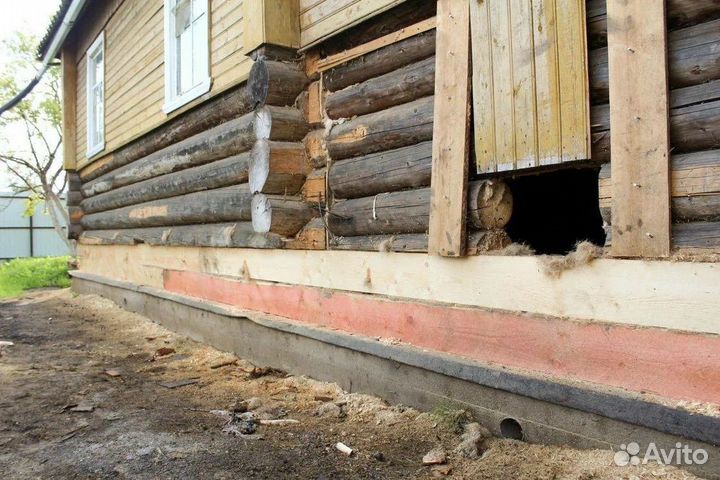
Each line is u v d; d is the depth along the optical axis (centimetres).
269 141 496
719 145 250
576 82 293
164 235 762
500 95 328
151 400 456
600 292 285
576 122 293
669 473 250
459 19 351
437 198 362
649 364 266
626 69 268
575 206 512
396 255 404
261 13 496
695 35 255
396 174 405
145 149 850
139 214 851
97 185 1079
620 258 276
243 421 392
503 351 331
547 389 297
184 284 720
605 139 287
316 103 497
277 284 532
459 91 350
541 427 307
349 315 445
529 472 283
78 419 410
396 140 412
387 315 410
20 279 1638
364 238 443
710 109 248
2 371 559
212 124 649
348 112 462
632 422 264
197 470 317
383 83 423
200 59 673
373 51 437
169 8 740
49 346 702
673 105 260
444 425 346
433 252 365
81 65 1200
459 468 302
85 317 923
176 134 733
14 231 2438
